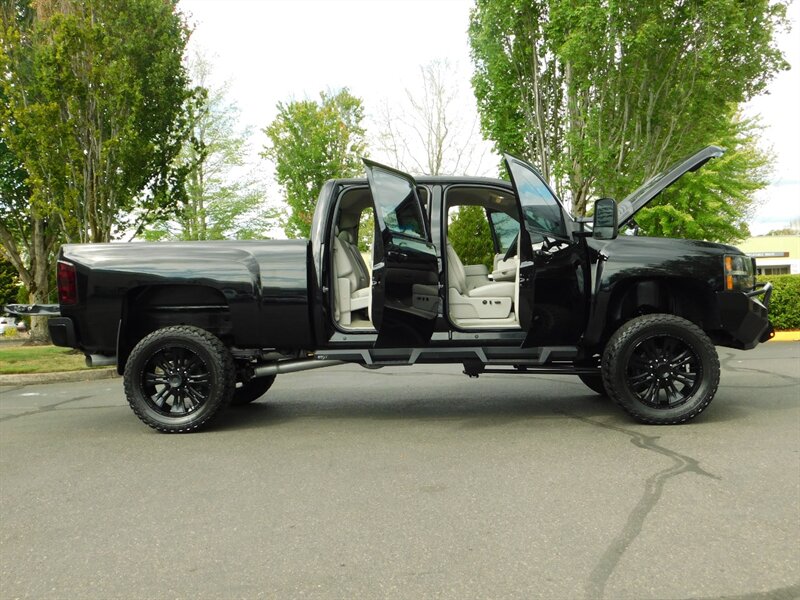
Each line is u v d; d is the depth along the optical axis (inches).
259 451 192.4
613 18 465.4
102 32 514.3
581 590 101.5
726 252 213.9
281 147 1153.4
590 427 211.5
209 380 215.9
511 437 200.5
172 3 577.6
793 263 1791.3
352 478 162.7
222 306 229.5
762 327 219.9
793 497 140.9
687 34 476.4
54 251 844.0
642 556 113.0
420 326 205.5
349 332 215.0
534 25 541.3
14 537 129.9
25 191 742.5
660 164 529.3
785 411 231.0
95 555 120.0
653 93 506.9
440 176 220.7
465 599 99.7
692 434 197.9
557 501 141.6
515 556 114.4
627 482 153.2
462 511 137.3
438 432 210.4
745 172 1056.8
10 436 228.5
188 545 123.4
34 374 412.5
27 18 676.1
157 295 229.3
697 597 98.7
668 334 206.5
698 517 130.1
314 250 216.1
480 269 248.7
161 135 578.9
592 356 229.0
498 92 572.4
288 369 228.4
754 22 476.1
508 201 235.0
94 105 534.0
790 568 107.3
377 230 194.4
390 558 115.1
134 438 215.3
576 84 521.7
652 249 211.8
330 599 100.8
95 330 218.5
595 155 507.2
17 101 538.3
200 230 1226.0
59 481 167.9
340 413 248.2
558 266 205.8
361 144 1164.5
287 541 123.9
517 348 213.3
